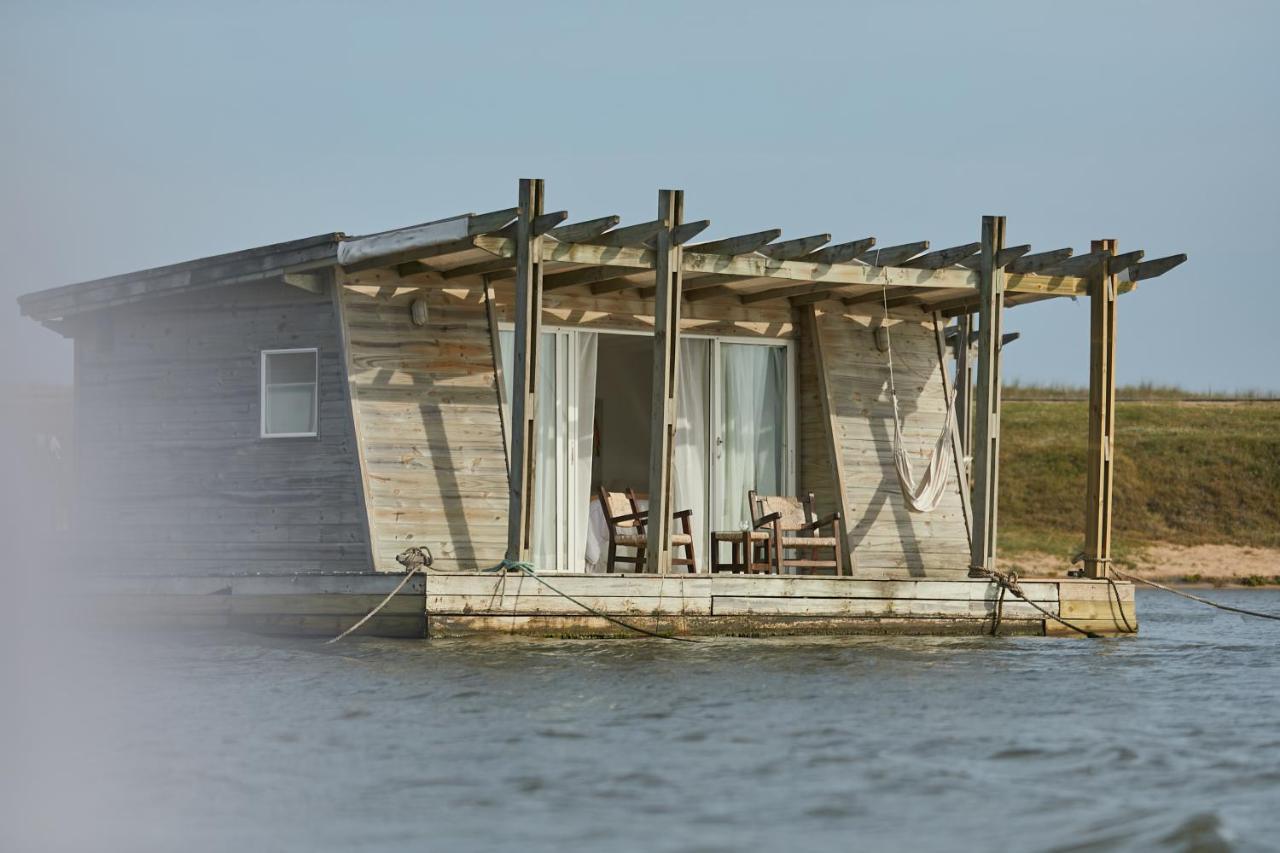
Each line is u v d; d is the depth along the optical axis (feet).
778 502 132.26
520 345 113.09
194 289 128.16
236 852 55.88
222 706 84.07
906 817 60.54
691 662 103.04
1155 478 314.76
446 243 113.19
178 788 64.90
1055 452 327.06
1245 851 55.52
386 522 121.80
